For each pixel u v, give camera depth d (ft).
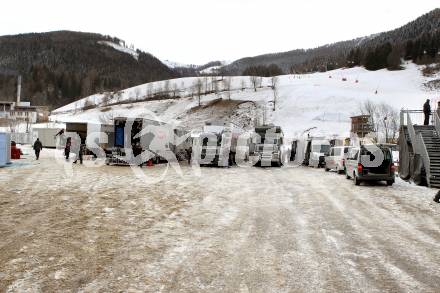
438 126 65.10
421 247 25.21
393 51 517.96
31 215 32.45
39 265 20.24
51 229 27.84
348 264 21.49
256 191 51.31
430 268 20.97
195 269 20.29
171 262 21.34
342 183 62.28
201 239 26.35
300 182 63.26
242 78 471.62
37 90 550.36
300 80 413.80
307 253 23.47
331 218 34.30
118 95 509.76
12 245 23.72
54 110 483.92
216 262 21.50
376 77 434.30
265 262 21.65
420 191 53.01
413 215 36.22
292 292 17.44
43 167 78.79
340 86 363.56
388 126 189.06
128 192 46.93
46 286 17.47
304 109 274.57
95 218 31.91
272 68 585.63
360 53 567.59
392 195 49.03
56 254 22.15
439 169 57.21
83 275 18.97
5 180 56.03
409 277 19.53
